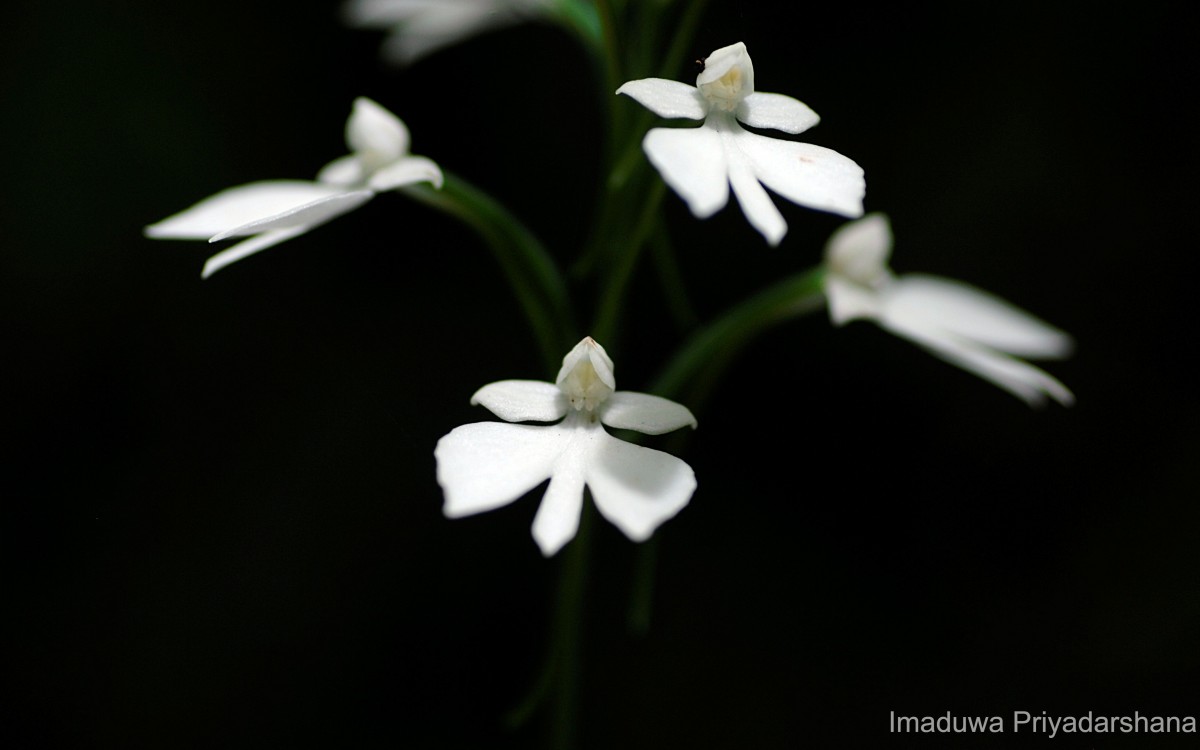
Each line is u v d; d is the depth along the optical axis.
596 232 0.25
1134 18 0.33
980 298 0.28
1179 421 0.34
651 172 0.25
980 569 0.35
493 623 0.34
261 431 0.33
